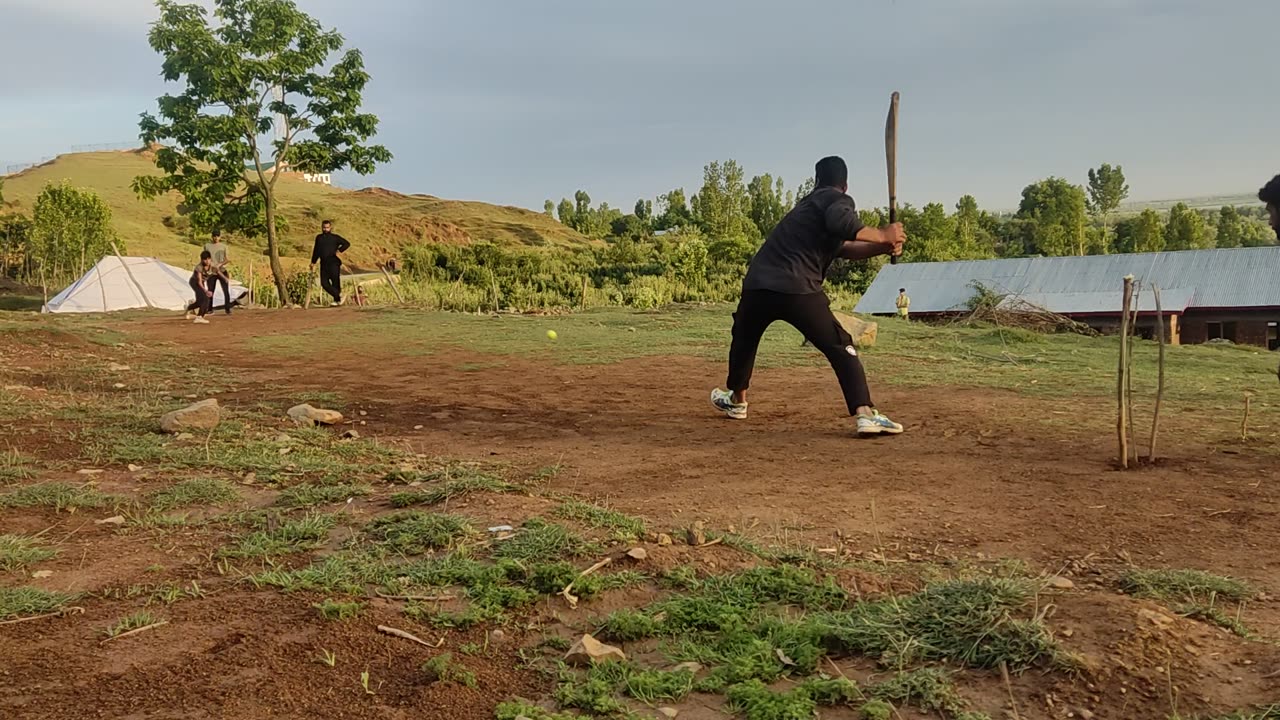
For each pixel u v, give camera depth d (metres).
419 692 2.61
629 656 2.94
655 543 3.93
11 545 3.78
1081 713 2.46
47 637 2.94
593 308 22.05
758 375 11.07
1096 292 34.91
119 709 2.46
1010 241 114.06
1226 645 2.81
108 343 13.39
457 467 5.60
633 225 111.06
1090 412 8.01
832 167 6.98
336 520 4.34
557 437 7.03
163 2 22.11
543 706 2.59
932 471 5.68
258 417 7.47
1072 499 4.94
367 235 87.69
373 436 7.05
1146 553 4.01
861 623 3.00
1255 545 4.10
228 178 23.41
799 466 5.88
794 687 2.69
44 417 6.82
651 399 9.17
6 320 15.66
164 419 6.54
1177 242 102.31
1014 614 2.93
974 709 2.51
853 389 6.93
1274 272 33.44
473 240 98.31
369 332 15.84
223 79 22.28
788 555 3.86
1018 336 16.78
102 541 3.97
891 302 37.47
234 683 2.63
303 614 3.15
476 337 15.27
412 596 3.35
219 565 3.66
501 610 3.24
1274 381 11.09
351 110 24.09
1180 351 16.09
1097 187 194.88
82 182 85.44
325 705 2.53
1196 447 6.34
